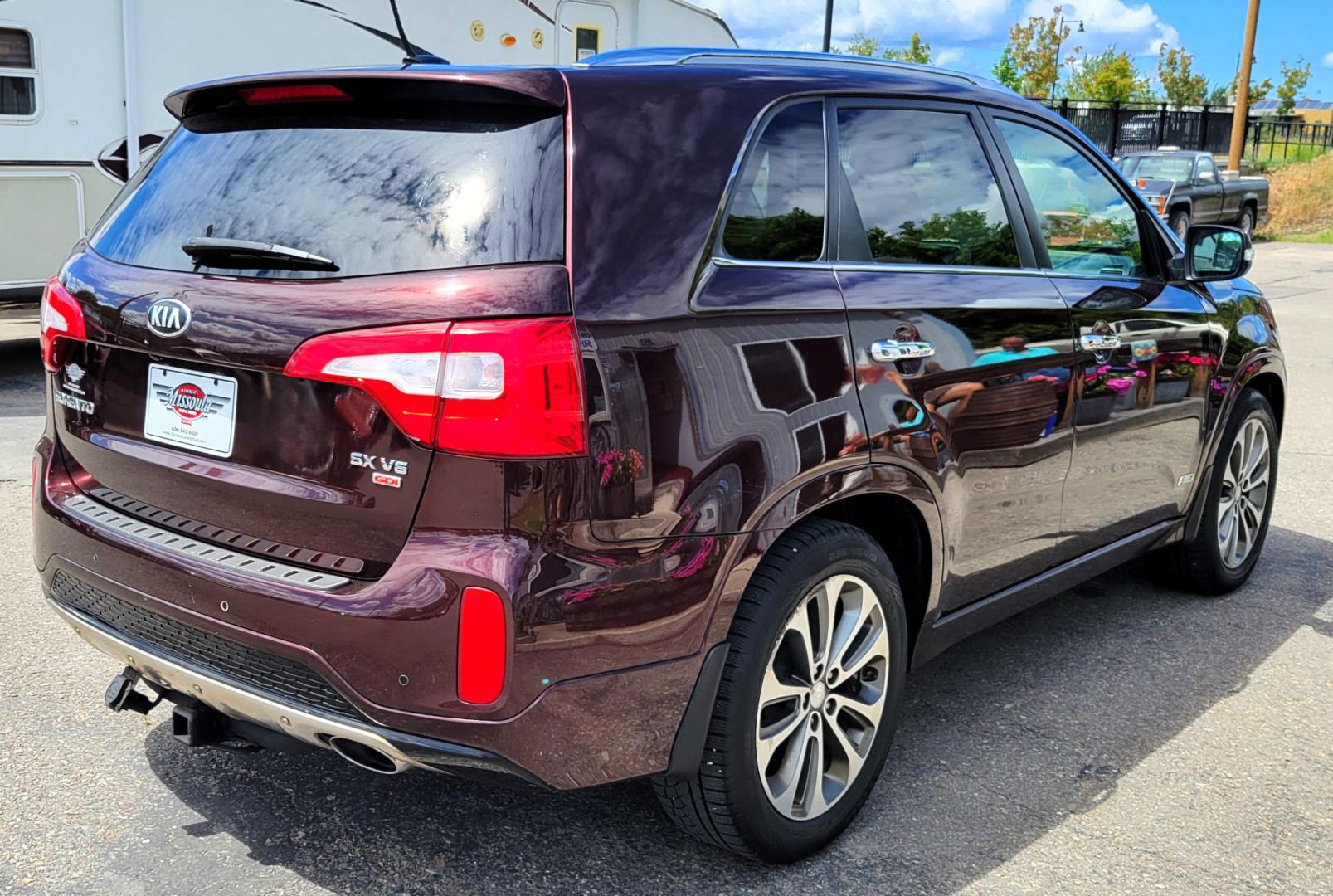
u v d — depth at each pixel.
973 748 3.37
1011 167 3.44
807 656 2.67
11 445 6.22
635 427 2.28
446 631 2.19
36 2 7.29
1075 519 3.62
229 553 2.45
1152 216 4.06
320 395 2.30
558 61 9.30
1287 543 5.35
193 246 2.50
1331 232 24.66
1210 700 3.72
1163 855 2.86
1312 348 10.84
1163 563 4.62
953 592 3.17
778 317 2.57
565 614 2.21
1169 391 3.93
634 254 2.34
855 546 2.73
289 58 8.24
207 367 2.48
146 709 2.88
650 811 2.99
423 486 2.20
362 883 2.65
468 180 2.33
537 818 2.94
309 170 2.50
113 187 7.79
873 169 2.98
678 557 2.35
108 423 2.75
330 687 2.29
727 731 2.51
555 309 2.20
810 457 2.56
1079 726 3.52
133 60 7.66
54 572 2.81
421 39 8.64
